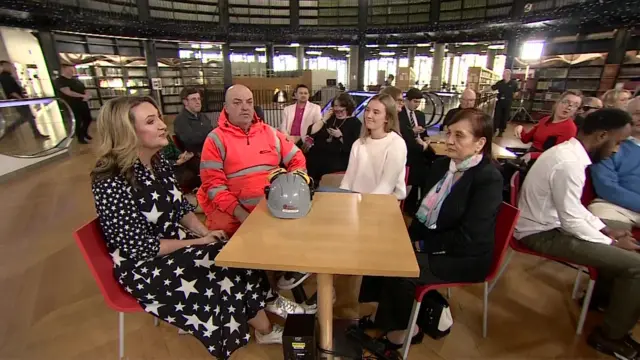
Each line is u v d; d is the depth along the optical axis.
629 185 1.83
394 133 1.95
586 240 1.54
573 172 1.49
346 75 15.06
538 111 9.15
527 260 2.38
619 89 3.21
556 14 7.92
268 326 1.52
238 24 11.66
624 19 6.92
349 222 1.24
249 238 1.11
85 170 4.68
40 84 7.90
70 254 2.43
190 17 11.08
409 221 2.94
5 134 4.29
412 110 3.43
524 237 1.73
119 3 9.62
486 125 1.38
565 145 1.59
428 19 11.16
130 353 1.55
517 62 9.28
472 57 12.72
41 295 1.96
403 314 1.43
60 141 5.34
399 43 11.09
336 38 11.45
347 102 3.06
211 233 1.48
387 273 0.93
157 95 10.21
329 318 1.25
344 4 11.83
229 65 11.60
